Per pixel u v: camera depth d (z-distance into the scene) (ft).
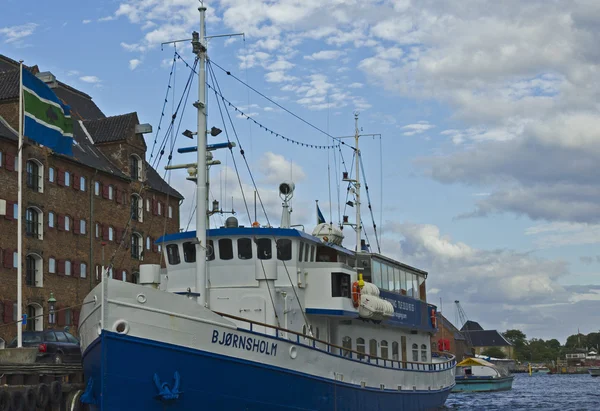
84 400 81.20
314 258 108.17
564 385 383.04
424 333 143.13
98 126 262.47
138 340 79.10
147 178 268.41
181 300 82.48
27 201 209.36
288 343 92.27
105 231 241.55
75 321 225.76
